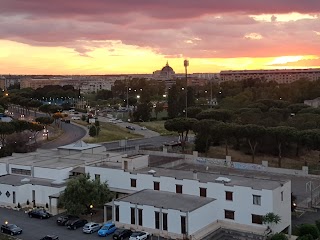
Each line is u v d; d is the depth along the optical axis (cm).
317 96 19762
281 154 11625
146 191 7019
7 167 8588
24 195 7662
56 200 7231
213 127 11462
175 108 18988
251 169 9938
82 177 7081
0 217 7044
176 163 10325
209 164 10469
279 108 15550
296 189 8638
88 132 15850
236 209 6406
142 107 19375
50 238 5806
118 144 13675
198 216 6084
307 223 6825
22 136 11844
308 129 10950
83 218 6931
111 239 6009
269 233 6019
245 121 13175
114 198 7212
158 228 6144
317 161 11281
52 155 9462
